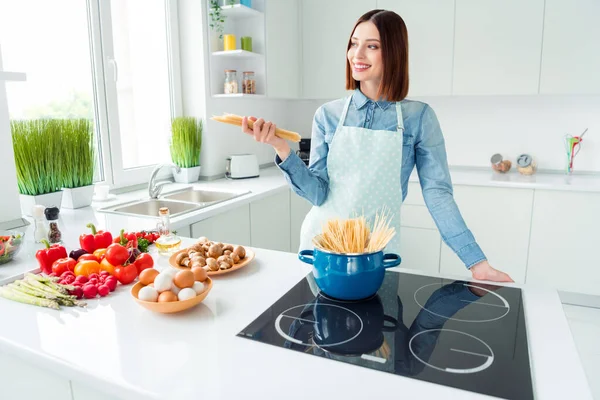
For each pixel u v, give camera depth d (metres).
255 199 2.54
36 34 2.10
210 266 1.16
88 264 1.16
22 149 1.89
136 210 2.32
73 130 2.12
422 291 1.07
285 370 0.73
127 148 2.71
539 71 2.85
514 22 2.86
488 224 2.92
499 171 3.24
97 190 2.32
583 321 2.69
